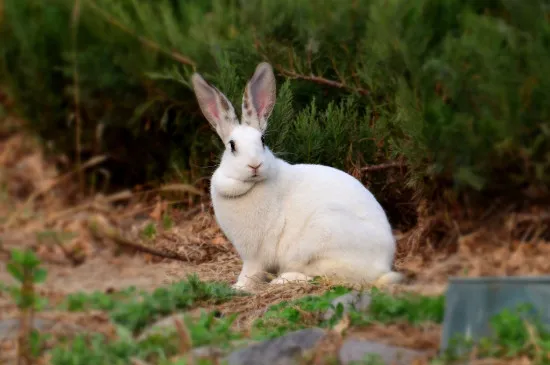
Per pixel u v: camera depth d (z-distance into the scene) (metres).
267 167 10.42
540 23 11.73
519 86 11.36
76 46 16.00
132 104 15.64
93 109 16.09
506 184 11.84
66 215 15.37
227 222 10.67
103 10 15.39
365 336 7.79
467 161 11.67
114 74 15.60
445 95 11.94
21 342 7.89
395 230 13.36
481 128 11.44
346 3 13.92
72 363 7.64
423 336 7.59
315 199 10.46
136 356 7.81
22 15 16.88
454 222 11.98
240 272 12.02
